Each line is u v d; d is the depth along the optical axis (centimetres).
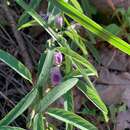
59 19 41
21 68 36
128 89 58
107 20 60
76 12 36
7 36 56
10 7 57
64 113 36
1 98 52
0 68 53
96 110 55
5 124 33
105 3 59
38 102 37
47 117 51
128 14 57
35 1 42
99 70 58
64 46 38
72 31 44
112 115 55
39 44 57
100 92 57
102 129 54
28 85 52
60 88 36
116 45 37
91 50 54
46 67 36
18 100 52
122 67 60
